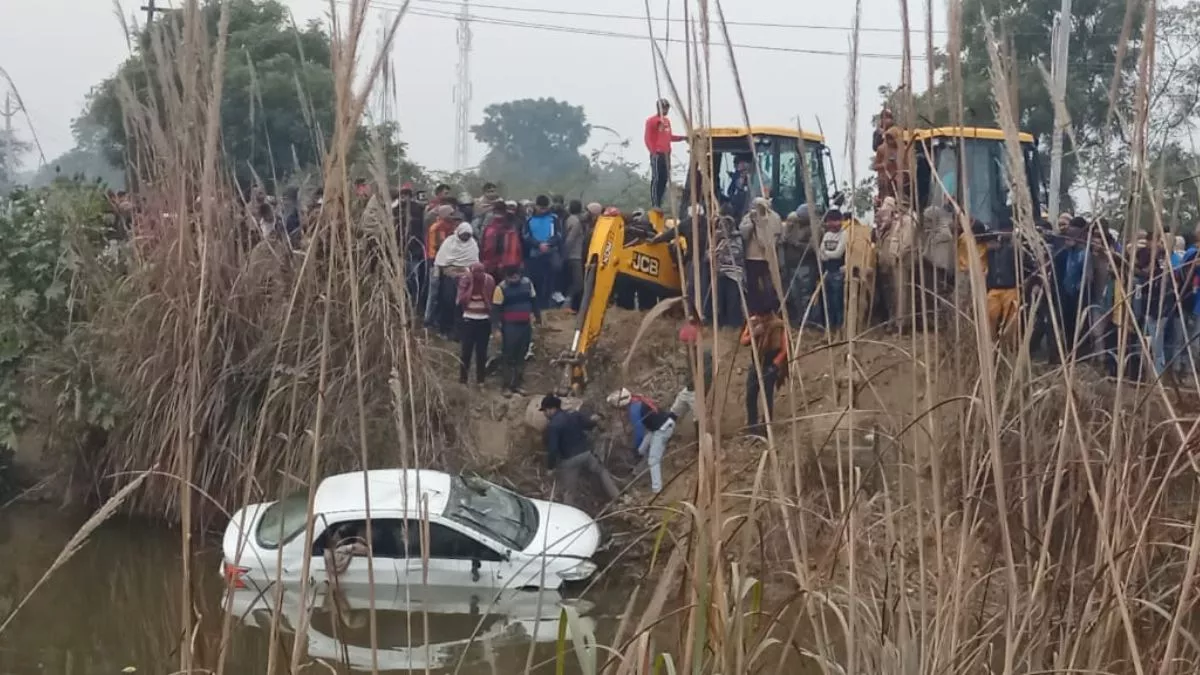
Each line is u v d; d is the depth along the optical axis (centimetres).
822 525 409
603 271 1348
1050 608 382
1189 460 360
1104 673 348
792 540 368
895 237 401
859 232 430
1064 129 399
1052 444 427
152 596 1059
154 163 1141
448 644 873
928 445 398
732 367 361
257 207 1223
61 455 1324
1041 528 385
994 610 410
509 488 1209
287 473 361
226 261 1162
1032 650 375
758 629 367
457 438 1223
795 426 379
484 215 1571
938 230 400
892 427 407
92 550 1170
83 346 1288
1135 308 456
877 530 439
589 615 926
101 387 1262
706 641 352
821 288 388
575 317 1727
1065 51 583
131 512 1227
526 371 1504
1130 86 394
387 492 1021
